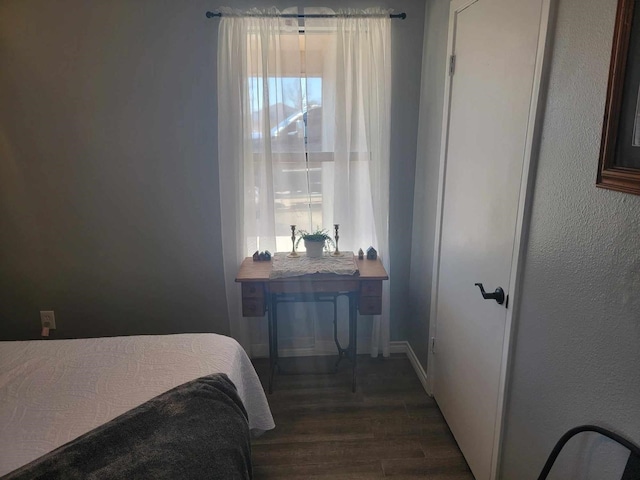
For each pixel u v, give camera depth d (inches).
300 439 84.5
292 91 96.6
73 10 91.7
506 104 59.7
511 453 60.5
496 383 63.9
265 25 92.8
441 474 75.5
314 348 114.7
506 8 59.5
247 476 50.5
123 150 99.7
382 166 100.5
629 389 37.9
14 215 101.7
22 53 93.0
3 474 43.9
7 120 96.3
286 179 101.2
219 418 51.6
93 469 42.8
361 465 77.8
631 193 36.7
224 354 66.9
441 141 86.5
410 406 94.4
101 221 103.4
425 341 100.5
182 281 108.2
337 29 93.7
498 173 62.3
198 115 98.7
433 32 91.4
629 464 36.9
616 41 37.7
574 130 45.1
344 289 92.5
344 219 102.9
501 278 61.6
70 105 96.4
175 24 93.8
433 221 92.8
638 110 36.1
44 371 61.2
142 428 48.1
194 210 103.9
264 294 93.2
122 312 109.3
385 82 96.7
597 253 41.8
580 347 44.7
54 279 106.3
